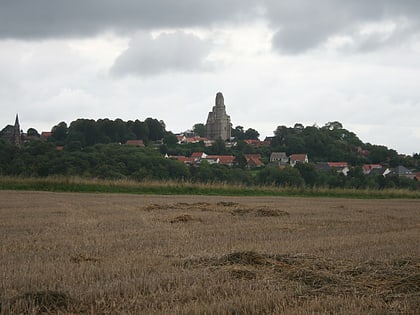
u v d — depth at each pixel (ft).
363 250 48.11
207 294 30.99
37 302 29.32
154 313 27.32
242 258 41.37
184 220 75.92
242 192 162.40
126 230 63.57
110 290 31.71
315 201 128.98
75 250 47.57
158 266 39.50
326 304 29.17
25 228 64.64
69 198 121.49
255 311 28.07
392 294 31.96
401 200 141.49
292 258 42.19
